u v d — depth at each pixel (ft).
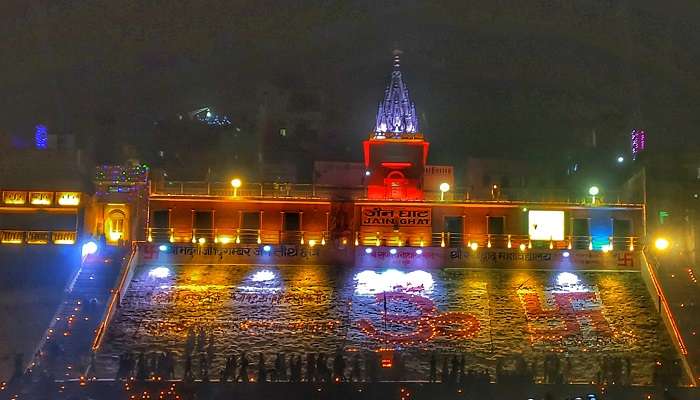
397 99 246.88
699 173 220.23
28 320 165.48
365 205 213.87
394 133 232.73
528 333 167.12
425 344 161.79
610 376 142.31
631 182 227.61
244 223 211.61
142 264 198.18
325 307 176.96
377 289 187.01
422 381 139.44
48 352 151.23
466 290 187.42
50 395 129.39
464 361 142.82
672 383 140.67
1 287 180.34
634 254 203.62
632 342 164.45
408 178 230.89
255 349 157.58
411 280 193.16
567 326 170.71
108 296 176.76
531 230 213.05
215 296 180.86
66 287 180.45
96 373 145.28
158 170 222.89
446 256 203.31
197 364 149.48
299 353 156.56
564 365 153.38
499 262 203.21
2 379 140.26
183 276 191.72
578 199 216.74
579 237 213.05
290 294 182.91
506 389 133.28
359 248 203.51
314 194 219.82
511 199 218.38
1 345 155.33
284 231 211.82
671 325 169.17
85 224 199.93
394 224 213.46
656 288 185.37
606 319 174.29
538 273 200.23
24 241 197.88
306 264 202.28
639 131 260.42
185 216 210.38
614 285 192.85
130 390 131.44
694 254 211.20
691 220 214.90
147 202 207.31
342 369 140.05
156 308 174.40
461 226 214.07
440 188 232.94
